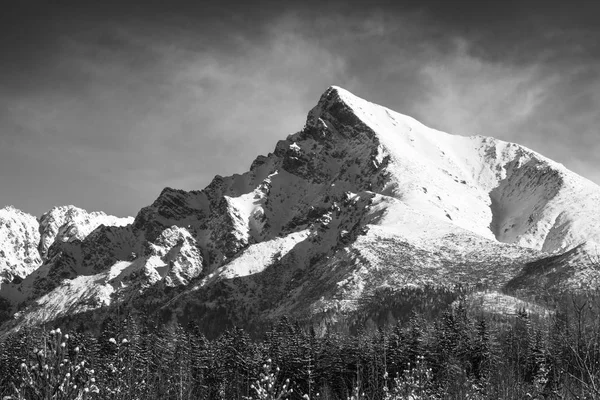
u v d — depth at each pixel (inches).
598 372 1450.5
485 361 4913.9
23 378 1451.8
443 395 3270.2
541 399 2623.0
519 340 5147.6
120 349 2106.3
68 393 1444.4
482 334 5733.3
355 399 2967.5
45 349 1461.6
